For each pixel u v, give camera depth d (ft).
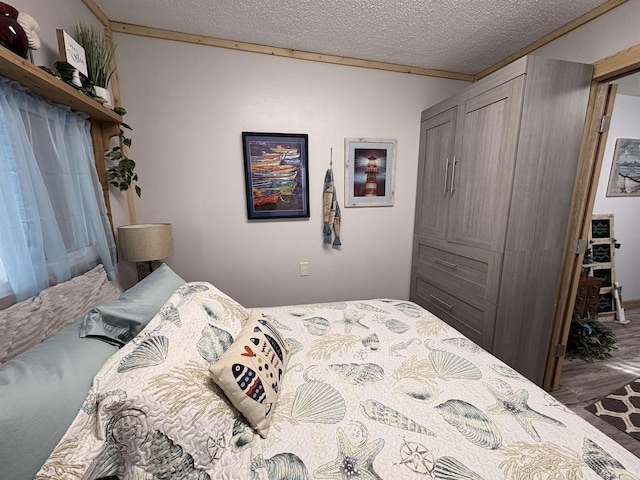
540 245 5.40
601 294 9.39
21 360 2.09
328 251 7.82
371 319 4.78
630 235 9.73
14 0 3.30
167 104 6.15
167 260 6.75
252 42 6.27
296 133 6.94
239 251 7.16
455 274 6.66
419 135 7.85
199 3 4.96
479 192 5.76
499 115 5.19
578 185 5.40
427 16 5.26
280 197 7.13
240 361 2.68
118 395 2.06
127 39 5.72
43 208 3.28
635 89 8.43
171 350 2.56
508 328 5.57
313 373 3.35
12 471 1.61
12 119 2.92
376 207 7.98
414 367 3.44
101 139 5.10
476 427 2.52
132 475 2.01
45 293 3.02
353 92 7.17
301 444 2.40
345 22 5.47
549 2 4.83
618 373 6.60
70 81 3.76
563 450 2.26
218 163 6.64
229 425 2.41
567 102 4.96
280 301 7.69
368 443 2.38
